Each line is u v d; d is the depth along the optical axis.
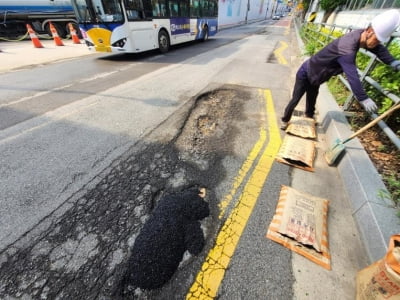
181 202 1.90
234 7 26.45
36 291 1.30
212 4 12.50
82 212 1.81
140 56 8.23
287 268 1.42
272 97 4.30
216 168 2.34
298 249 1.52
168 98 4.16
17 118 3.35
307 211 1.76
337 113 2.95
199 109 3.76
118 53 8.87
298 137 2.85
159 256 1.48
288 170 2.30
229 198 1.96
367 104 1.99
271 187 2.08
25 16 11.21
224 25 24.12
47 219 1.75
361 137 2.51
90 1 6.52
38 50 9.17
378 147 2.33
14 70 6.07
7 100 4.02
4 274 1.39
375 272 1.15
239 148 2.69
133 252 1.51
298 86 2.80
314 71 2.51
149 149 2.64
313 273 1.39
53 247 1.54
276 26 25.77
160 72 5.96
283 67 6.65
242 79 5.40
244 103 4.03
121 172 2.26
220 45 11.16
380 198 1.68
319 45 6.97
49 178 2.17
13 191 2.01
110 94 4.34
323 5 12.27
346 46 2.10
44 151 2.58
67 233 1.64
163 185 2.10
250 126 3.21
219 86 4.86
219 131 3.08
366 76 2.84
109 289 1.31
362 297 1.21
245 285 1.33
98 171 2.27
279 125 3.23
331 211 1.82
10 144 2.71
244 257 1.49
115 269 1.41
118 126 3.15
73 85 4.87
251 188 2.07
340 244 1.56
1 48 9.44
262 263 1.45
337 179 2.17
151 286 1.33
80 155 2.51
